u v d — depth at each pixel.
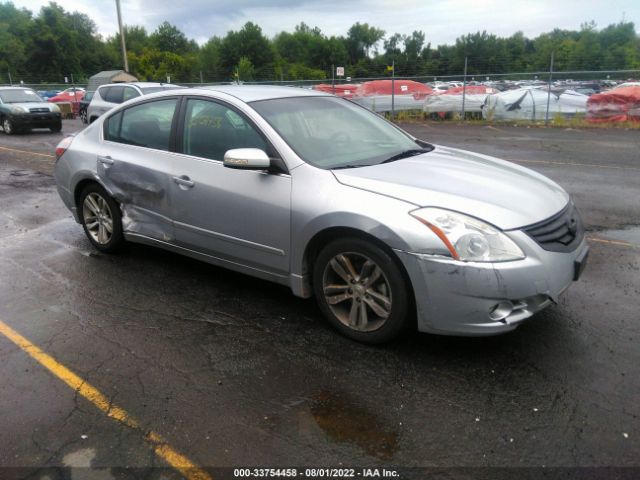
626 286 4.43
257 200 3.81
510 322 3.11
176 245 4.55
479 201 3.28
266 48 79.88
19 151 13.84
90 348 3.55
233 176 3.97
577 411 2.84
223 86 4.73
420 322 3.25
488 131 17.55
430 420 2.79
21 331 3.78
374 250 3.30
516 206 3.31
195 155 4.29
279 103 4.25
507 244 3.10
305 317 3.96
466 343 3.54
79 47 86.81
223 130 4.15
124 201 4.88
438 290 3.12
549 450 2.56
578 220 3.72
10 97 19.27
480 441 2.63
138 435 2.71
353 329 3.56
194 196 4.21
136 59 76.19
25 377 3.22
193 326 3.84
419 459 2.52
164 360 3.40
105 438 2.69
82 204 5.43
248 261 4.04
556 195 3.72
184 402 2.97
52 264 5.11
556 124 18.72
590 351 3.42
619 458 2.50
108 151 5.00
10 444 2.65
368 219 3.27
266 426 2.77
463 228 3.10
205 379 3.19
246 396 3.02
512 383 3.09
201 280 4.68
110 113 5.18
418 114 22.31
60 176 5.55
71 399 3.00
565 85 26.34
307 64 102.31
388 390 3.05
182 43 101.56
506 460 2.51
